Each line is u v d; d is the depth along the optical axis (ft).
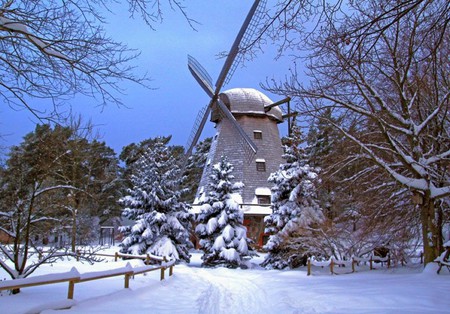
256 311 33.24
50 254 39.83
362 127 54.54
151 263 82.43
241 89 143.74
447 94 46.78
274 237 82.07
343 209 67.87
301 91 48.24
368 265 70.13
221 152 133.59
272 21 20.83
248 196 127.13
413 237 63.21
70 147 58.03
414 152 48.91
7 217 40.37
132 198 98.37
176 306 33.42
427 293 33.06
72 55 23.85
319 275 60.39
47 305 26.50
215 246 88.63
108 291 38.47
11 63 23.65
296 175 80.53
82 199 70.03
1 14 21.33
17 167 40.11
